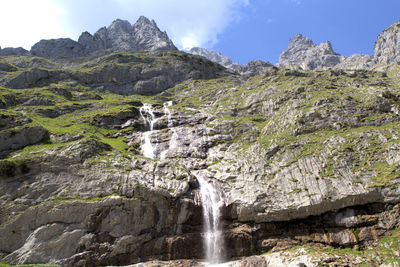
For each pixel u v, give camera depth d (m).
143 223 29.27
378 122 37.31
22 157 30.36
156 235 29.45
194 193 32.12
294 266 24.86
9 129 34.16
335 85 54.25
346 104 41.12
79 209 27.97
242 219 30.59
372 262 24.88
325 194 29.25
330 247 27.77
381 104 39.78
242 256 29.09
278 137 39.22
